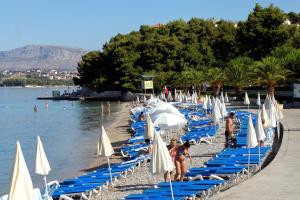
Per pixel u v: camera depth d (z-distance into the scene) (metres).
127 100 108.88
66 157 31.41
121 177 20.28
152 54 101.12
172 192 13.48
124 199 14.25
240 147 24.22
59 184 19.11
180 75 89.31
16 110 92.75
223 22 106.81
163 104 29.66
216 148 26.45
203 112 50.84
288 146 22.05
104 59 116.06
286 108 50.09
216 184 15.12
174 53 98.88
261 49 81.38
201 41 103.94
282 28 80.06
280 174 15.80
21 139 45.19
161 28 113.00
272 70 54.44
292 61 60.69
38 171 15.45
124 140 37.53
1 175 26.75
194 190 14.53
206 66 95.19
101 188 18.03
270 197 12.91
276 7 82.62
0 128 57.06
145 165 23.27
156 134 13.41
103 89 115.19
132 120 51.78
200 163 22.03
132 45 109.44
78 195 17.44
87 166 27.59
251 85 72.62
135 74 102.19
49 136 46.72
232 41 96.44
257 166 18.67
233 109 51.12
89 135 45.28
